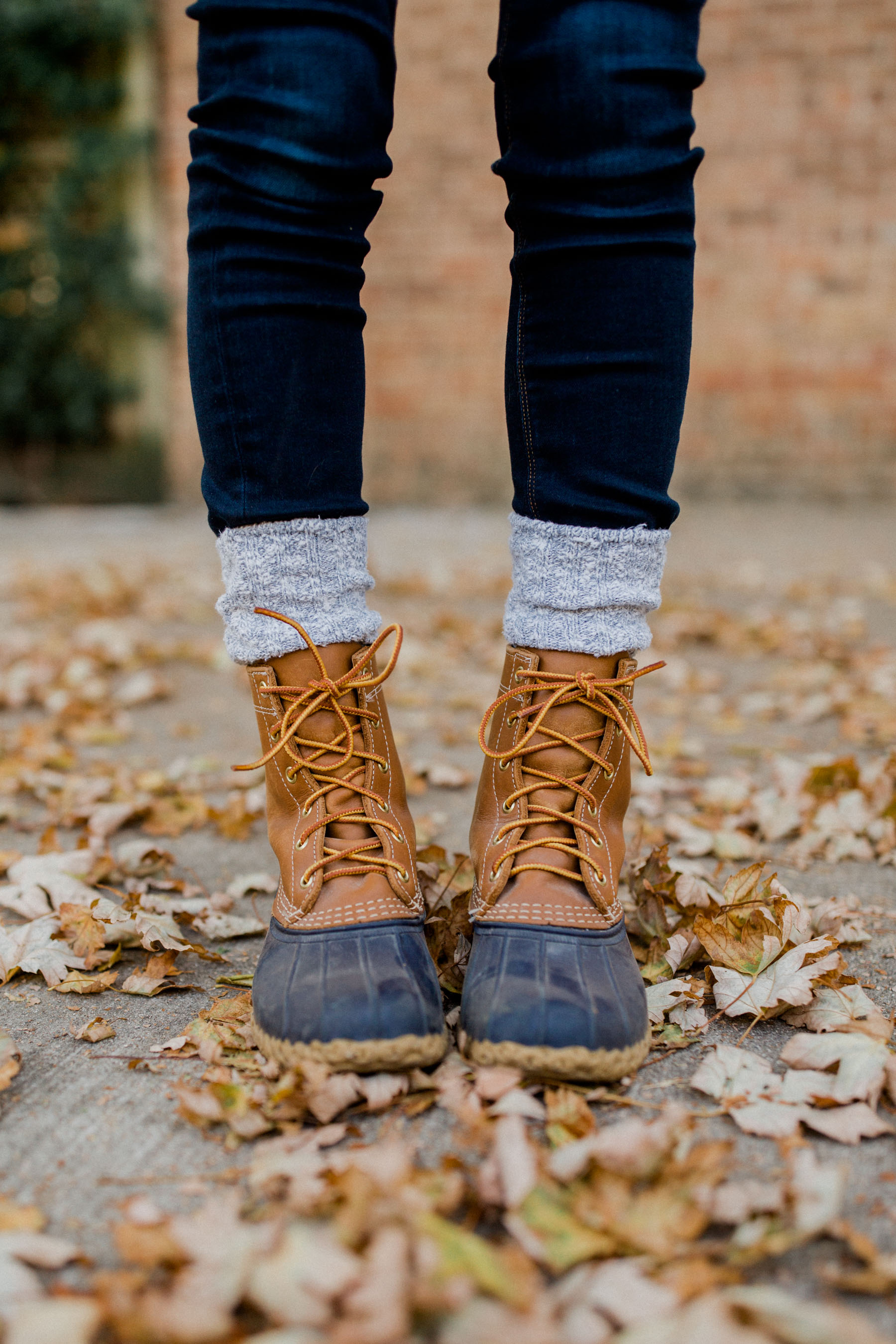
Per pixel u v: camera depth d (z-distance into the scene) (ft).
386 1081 2.68
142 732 6.79
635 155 2.79
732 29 16.10
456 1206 2.27
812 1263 2.14
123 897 4.16
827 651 8.47
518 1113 2.56
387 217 17.46
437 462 18.15
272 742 3.14
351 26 2.74
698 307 17.04
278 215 2.77
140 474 19.22
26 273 18.80
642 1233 2.13
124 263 18.31
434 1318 1.90
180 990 3.41
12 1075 2.80
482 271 17.38
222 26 2.76
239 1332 1.94
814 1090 2.70
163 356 18.76
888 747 6.17
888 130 16.03
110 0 17.03
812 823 4.84
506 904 2.99
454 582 12.05
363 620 3.11
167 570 12.84
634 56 2.76
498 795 3.21
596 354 2.90
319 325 2.87
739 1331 1.85
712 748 6.31
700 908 3.55
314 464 2.93
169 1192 2.39
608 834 3.18
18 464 19.47
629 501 2.97
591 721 3.12
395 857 3.06
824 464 17.24
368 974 2.77
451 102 16.87
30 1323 1.91
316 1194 2.23
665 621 9.84
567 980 2.78
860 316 16.67
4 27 17.21
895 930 3.79
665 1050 2.97
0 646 8.90
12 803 5.39
